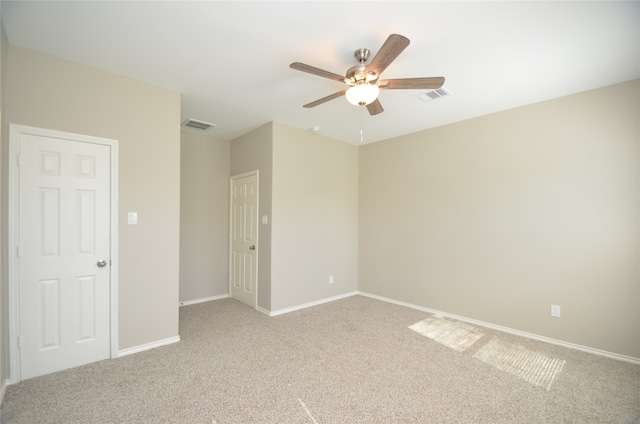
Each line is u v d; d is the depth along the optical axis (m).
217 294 4.66
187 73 2.65
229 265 4.76
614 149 2.72
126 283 2.69
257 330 3.33
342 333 3.26
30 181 2.25
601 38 2.06
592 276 2.82
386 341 3.05
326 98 2.36
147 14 1.87
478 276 3.57
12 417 1.84
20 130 2.20
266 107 3.42
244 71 2.61
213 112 3.59
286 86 2.90
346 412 1.94
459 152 3.77
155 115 2.86
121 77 2.67
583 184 2.88
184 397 2.07
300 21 1.94
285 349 2.85
